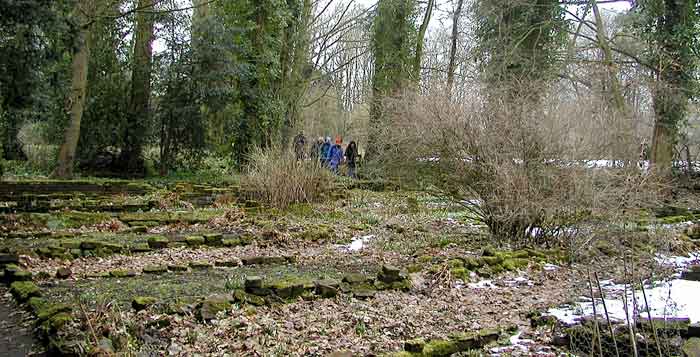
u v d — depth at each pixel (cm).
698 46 1778
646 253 843
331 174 1515
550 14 1861
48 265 796
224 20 2012
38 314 570
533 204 938
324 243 1067
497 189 971
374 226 1227
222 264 848
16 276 713
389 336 563
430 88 1103
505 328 586
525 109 955
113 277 757
